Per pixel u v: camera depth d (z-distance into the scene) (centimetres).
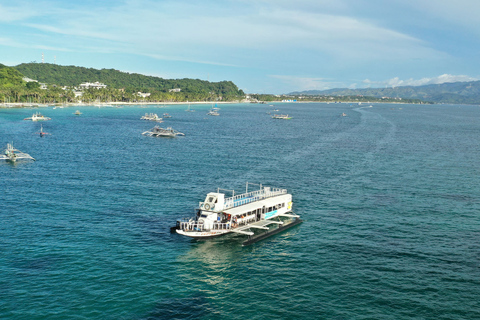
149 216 8431
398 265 6406
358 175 12912
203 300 5294
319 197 10294
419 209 9356
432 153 17900
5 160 14338
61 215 8312
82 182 11162
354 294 5503
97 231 7500
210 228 7506
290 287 5694
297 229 8044
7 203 9038
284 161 15288
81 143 19262
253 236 7469
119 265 6172
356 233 7819
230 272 6134
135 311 4966
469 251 6981
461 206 9644
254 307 5156
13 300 5062
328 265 6412
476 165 15050
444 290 5638
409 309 5150
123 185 10931
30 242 6869
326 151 18012
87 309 4956
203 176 12375
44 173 12275
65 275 5762
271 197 9038
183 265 6297
